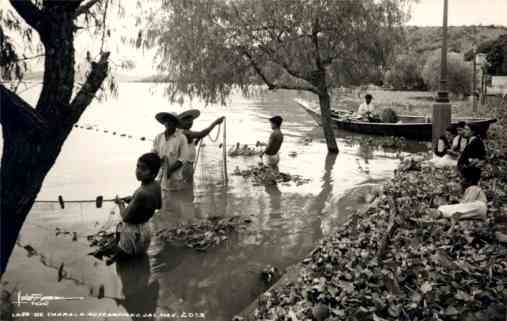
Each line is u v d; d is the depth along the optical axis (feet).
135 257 18.21
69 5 11.21
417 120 61.16
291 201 26.32
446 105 39.52
